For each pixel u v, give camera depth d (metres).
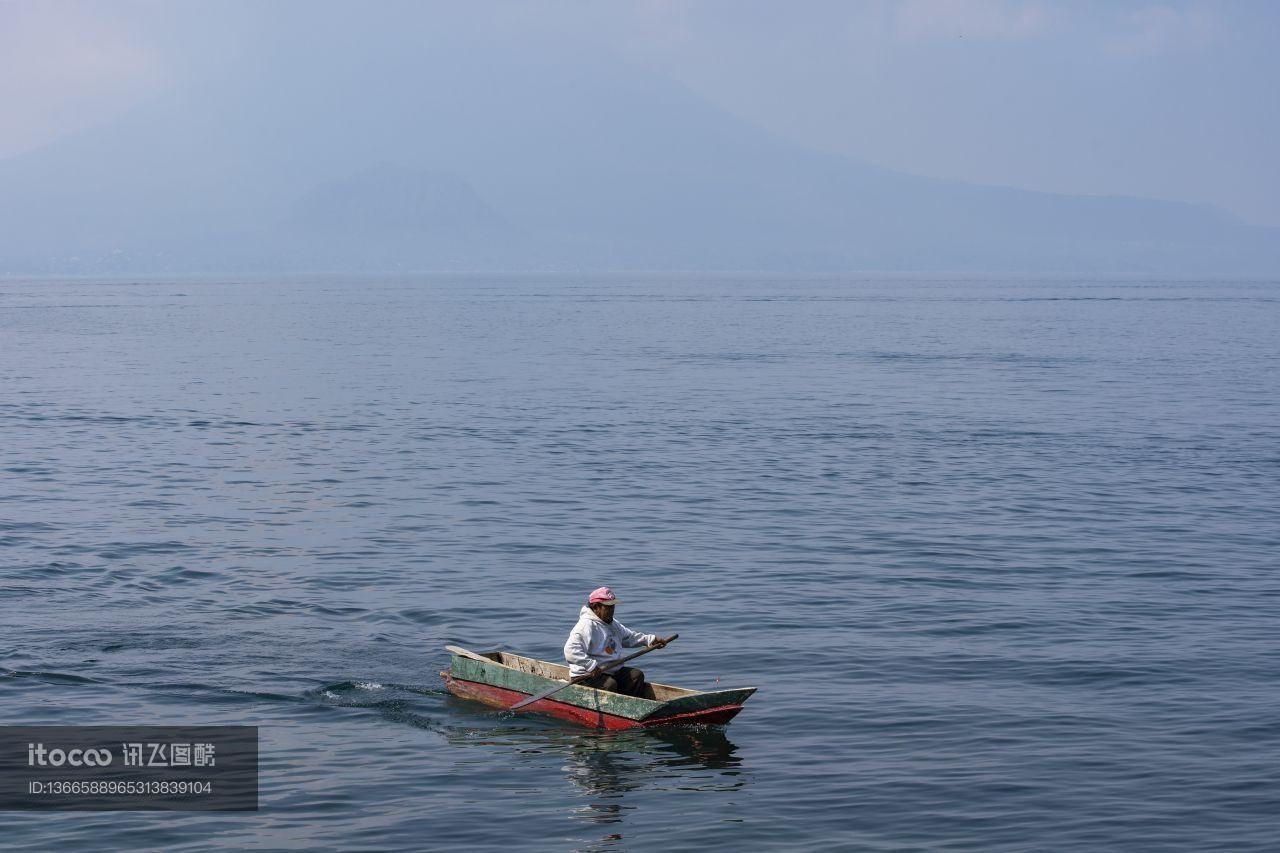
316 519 29.95
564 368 71.19
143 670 19.06
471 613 22.17
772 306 164.50
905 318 133.00
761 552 26.69
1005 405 53.72
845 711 17.39
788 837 13.77
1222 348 88.19
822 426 46.81
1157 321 126.94
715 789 15.02
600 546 27.22
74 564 25.33
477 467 37.41
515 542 27.58
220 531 28.59
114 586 23.69
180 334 103.31
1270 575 24.73
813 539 27.94
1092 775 15.19
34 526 28.95
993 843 13.56
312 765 15.80
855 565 25.58
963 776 15.21
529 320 127.75
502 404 53.44
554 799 14.79
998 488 34.22
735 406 53.06
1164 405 53.78
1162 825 13.91
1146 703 17.56
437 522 29.66
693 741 16.50
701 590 23.64
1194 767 15.38
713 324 120.31
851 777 15.27
